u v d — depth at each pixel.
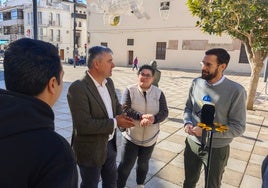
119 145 4.49
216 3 6.49
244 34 6.90
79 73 17.67
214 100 2.14
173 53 27.58
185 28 26.39
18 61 0.91
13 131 0.84
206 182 1.93
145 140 2.72
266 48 6.57
